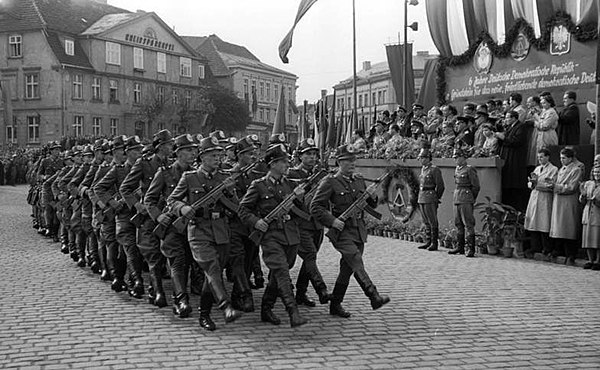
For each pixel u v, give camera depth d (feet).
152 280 29.12
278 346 22.85
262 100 286.25
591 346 23.03
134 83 195.21
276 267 25.08
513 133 49.14
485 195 47.75
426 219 48.34
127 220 31.07
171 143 30.81
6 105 176.35
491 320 26.63
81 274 37.32
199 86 221.25
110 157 35.53
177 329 25.13
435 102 72.23
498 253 45.65
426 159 48.32
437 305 29.25
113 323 26.02
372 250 47.73
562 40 56.90
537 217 42.83
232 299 28.40
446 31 69.05
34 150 153.69
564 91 56.80
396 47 94.38
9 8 177.17
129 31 192.85
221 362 21.02
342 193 26.37
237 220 28.07
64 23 180.96
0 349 22.43
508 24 62.18
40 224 57.52
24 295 31.32
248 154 31.04
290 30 71.77
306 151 31.58
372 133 67.26
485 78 65.16
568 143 49.80
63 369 20.31
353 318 26.94
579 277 36.81
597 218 39.09
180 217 24.89
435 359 21.39
